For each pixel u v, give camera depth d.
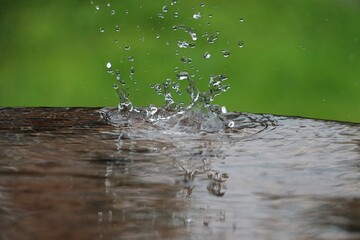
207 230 2.15
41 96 10.97
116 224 2.19
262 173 2.95
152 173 2.92
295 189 2.67
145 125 4.17
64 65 11.79
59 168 2.96
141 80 10.99
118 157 3.23
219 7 13.69
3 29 13.12
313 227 2.20
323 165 3.12
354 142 3.70
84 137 3.75
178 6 13.61
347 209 2.40
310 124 4.29
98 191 2.60
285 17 13.57
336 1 14.10
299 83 11.27
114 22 13.09
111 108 4.81
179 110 4.50
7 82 11.48
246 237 2.10
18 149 3.38
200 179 2.82
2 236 2.04
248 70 11.58
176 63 11.54
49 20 13.30
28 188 2.61
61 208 2.35
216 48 12.10
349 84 11.23
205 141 3.70
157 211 2.35
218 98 10.57
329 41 12.70
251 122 4.33
